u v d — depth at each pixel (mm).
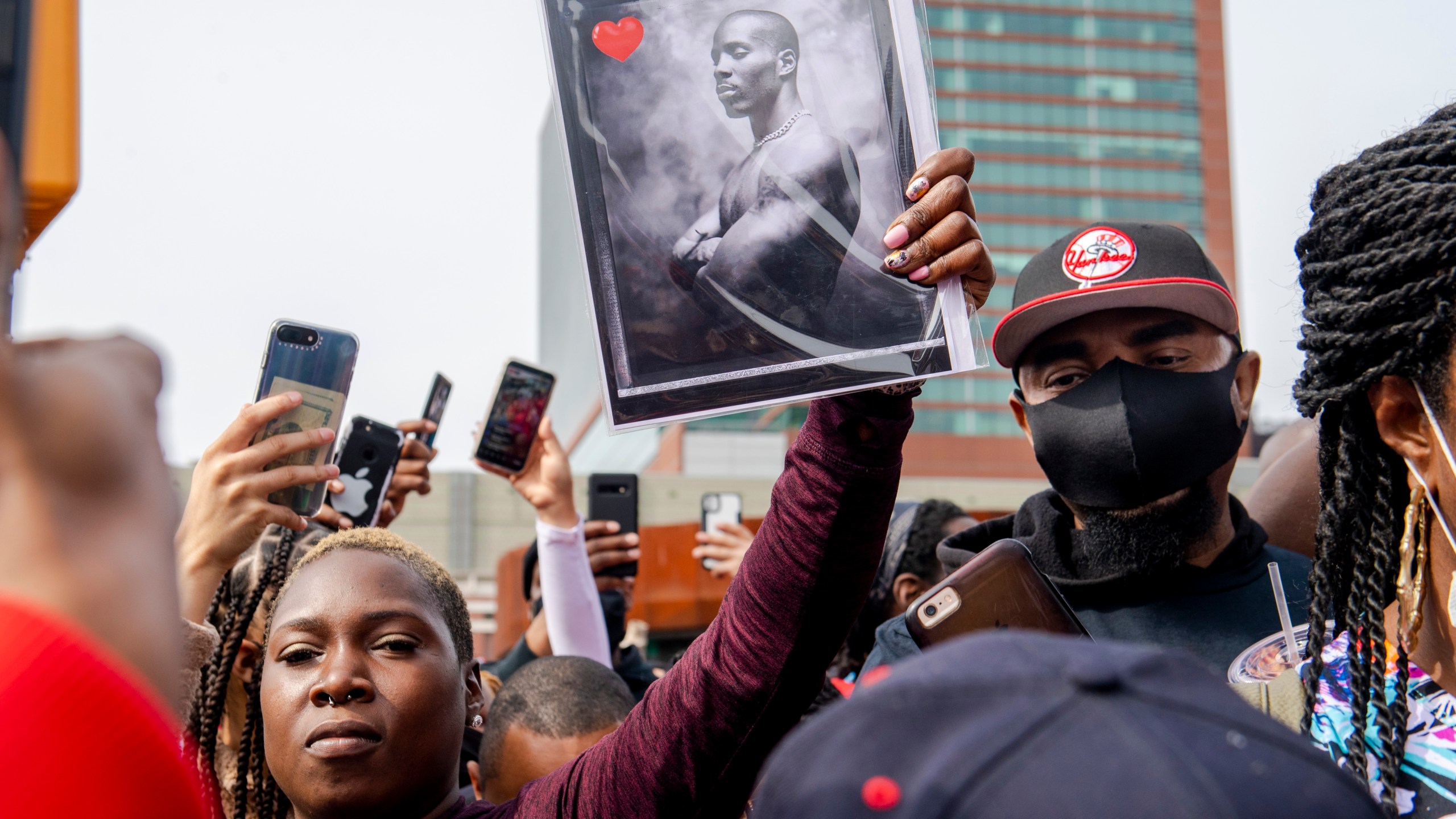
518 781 2391
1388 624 1466
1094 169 69312
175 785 625
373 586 1782
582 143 1523
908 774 754
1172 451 2043
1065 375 2166
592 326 1507
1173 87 70875
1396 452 1419
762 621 1562
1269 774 727
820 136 1527
